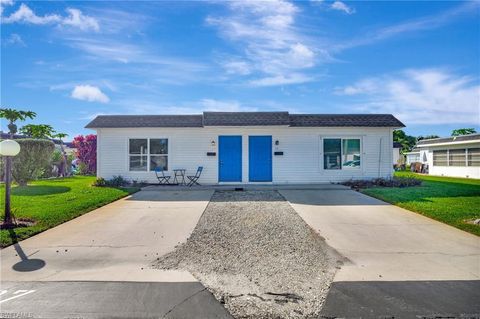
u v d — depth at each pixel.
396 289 3.71
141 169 14.23
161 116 14.78
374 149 14.41
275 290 3.72
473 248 5.27
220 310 3.24
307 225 6.76
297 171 14.27
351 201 9.66
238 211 8.19
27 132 18.30
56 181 16.28
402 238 5.85
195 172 14.23
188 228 6.59
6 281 3.97
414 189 12.07
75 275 4.18
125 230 6.47
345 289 3.72
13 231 6.14
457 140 20.61
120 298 3.49
